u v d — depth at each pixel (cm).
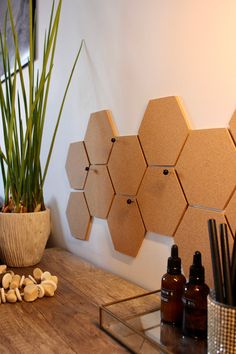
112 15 92
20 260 99
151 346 56
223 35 63
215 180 65
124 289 82
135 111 86
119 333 60
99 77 99
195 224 69
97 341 58
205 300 57
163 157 76
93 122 102
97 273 95
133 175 86
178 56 73
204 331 57
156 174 78
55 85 124
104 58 97
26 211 102
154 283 81
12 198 102
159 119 77
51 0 122
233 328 44
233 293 46
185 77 71
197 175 68
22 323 64
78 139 111
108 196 96
